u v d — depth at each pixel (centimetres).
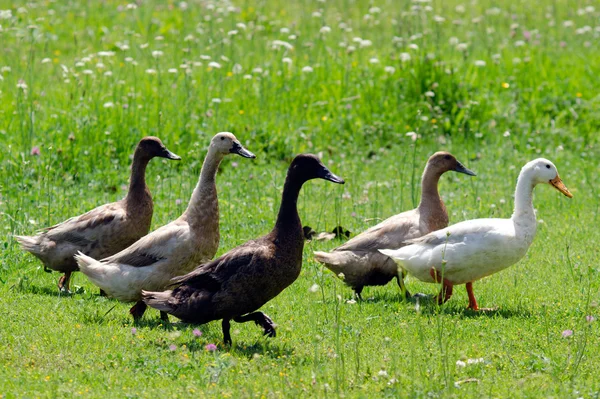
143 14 2881
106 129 1870
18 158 1722
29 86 2119
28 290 1209
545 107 2184
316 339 930
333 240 1476
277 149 1939
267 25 2830
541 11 3238
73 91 2077
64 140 1833
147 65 2375
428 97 2131
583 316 1109
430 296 1220
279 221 986
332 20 2992
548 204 1709
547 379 895
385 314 1120
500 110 2145
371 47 2630
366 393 855
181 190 1683
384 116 2086
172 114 1958
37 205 1508
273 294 986
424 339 1014
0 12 2177
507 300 1203
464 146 2011
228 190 1697
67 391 841
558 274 1318
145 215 1242
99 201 1609
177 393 840
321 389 851
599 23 3031
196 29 2711
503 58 2495
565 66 2453
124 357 936
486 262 1145
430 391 846
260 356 943
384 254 1203
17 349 954
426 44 2566
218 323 1091
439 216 1274
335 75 2264
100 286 1088
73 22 2825
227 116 2019
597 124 2134
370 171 1875
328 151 1955
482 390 862
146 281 1080
